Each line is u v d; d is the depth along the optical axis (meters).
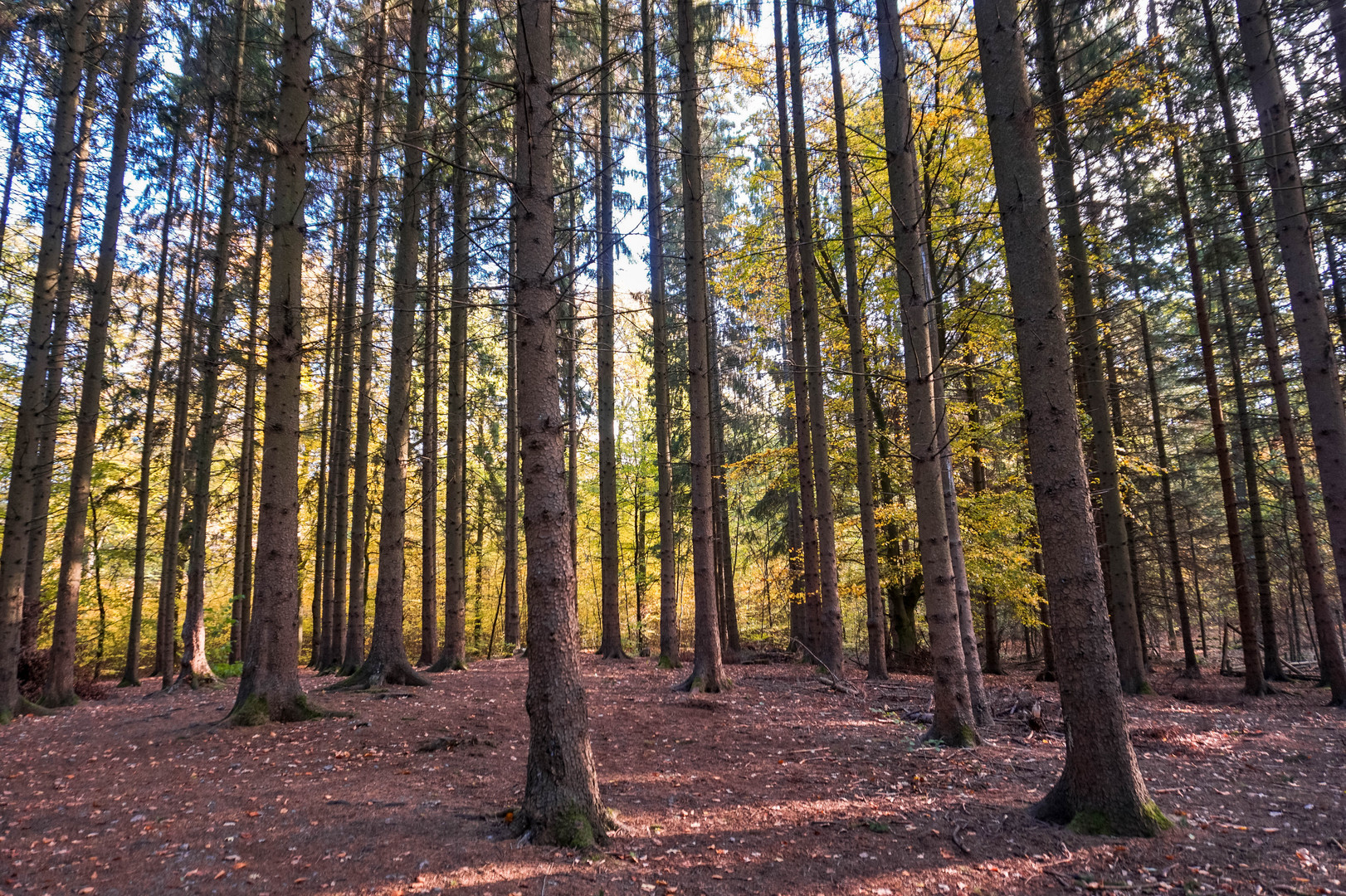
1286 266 8.91
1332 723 8.41
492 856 4.07
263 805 5.09
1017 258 4.92
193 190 14.11
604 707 9.26
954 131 10.66
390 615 10.68
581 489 29.81
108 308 11.69
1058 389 4.72
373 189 11.91
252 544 19.02
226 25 11.69
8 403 16.05
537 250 4.81
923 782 5.84
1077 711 4.55
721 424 20.77
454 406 14.28
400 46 10.88
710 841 4.42
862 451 12.91
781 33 13.51
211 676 13.41
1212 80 11.78
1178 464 20.14
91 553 20.69
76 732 7.99
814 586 14.43
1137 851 4.02
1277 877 3.63
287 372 8.12
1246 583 12.18
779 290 15.78
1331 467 8.51
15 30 10.31
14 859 4.03
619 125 15.59
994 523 13.54
